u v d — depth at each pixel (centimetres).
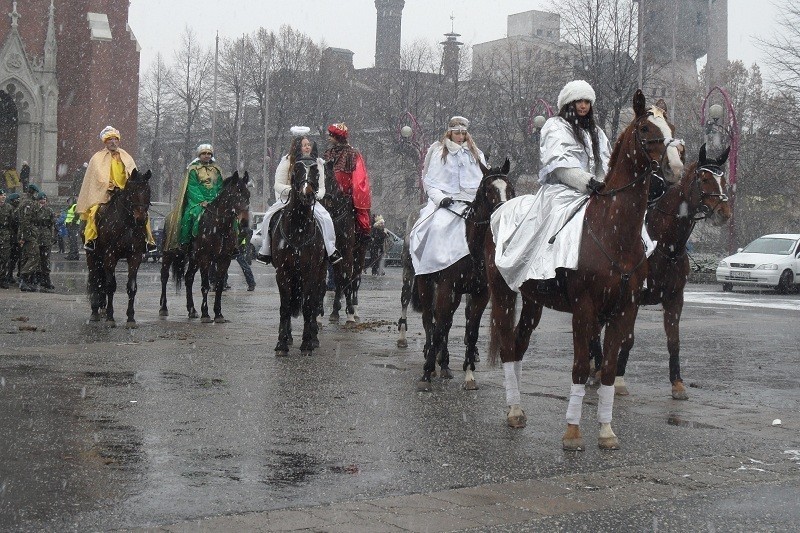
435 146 1102
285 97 7531
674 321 1034
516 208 879
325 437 791
